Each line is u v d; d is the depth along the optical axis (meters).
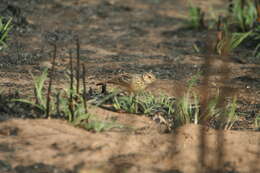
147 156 9.06
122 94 12.62
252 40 19.28
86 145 9.27
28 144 9.16
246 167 8.90
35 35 19.25
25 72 15.07
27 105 10.95
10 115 10.44
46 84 13.53
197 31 21.42
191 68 16.88
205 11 24.22
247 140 10.25
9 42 18.00
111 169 8.47
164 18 23.55
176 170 8.58
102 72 15.88
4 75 14.49
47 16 21.98
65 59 16.97
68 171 8.35
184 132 10.31
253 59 17.91
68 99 10.69
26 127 9.81
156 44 19.91
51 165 8.50
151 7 25.30
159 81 15.07
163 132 10.59
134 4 25.55
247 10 20.97
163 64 17.34
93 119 10.55
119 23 22.47
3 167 8.31
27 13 21.77
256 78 15.91
